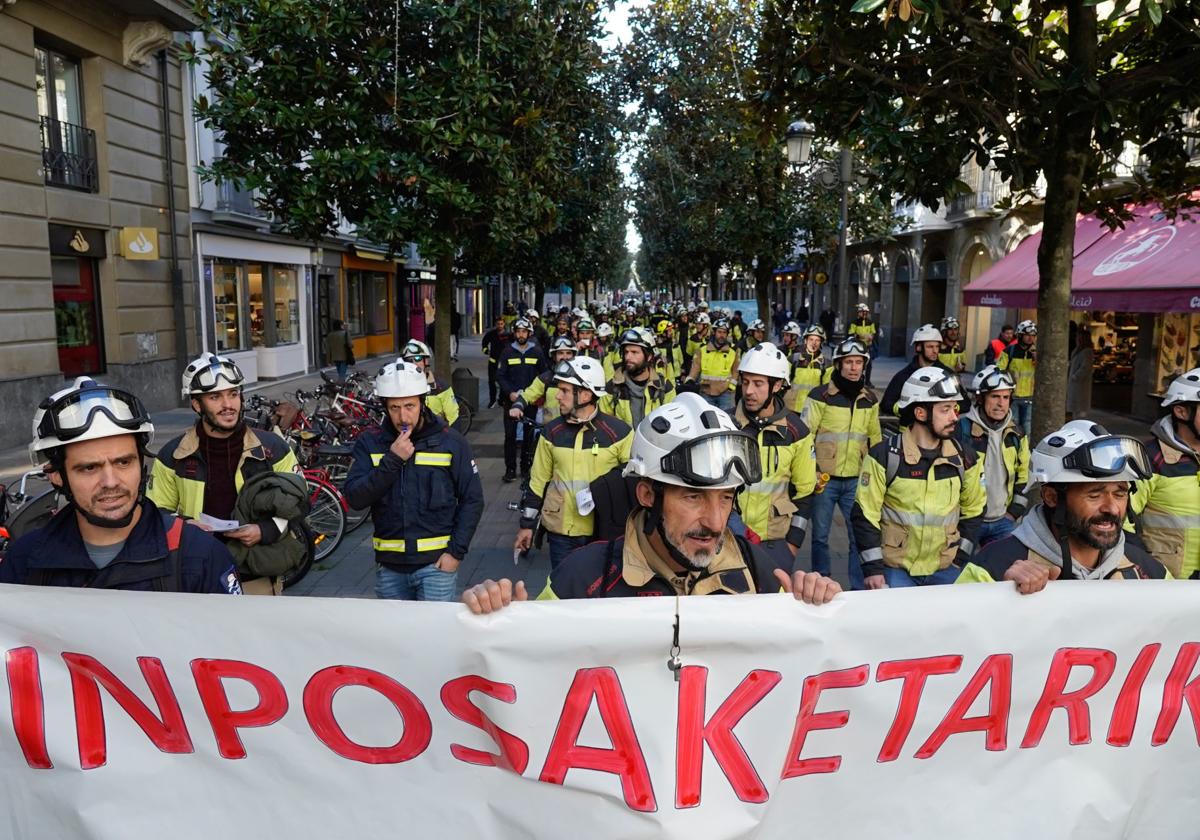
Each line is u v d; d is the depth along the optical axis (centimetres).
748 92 736
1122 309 1164
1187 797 259
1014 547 300
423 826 234
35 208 1285
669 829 230
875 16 578
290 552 367
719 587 256
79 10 1403
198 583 256
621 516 448
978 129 636
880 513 449
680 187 1844
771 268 1784
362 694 234
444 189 962
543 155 1098
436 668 231
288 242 2322
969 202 2525
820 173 1472
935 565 446
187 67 1753
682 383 1094
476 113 990
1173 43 554
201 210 1838
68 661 235
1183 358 1491
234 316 2066
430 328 2627
